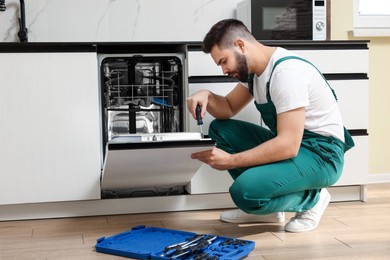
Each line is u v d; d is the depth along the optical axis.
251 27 3.46
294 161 2.51
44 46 2.99
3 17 3.49
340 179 3.38
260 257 2.23
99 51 3.20
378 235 2.56
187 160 2.67
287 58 2.52
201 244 2.25
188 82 3.15
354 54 3.36
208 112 2.93
